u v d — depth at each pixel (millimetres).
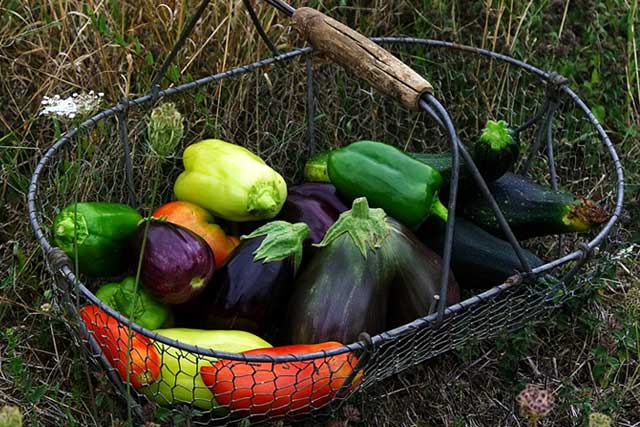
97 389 1610
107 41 2121
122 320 1425
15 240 1904
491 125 1827
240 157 1810
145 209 1947
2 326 1822
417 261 1657
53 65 2062
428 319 1496
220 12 2172
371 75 1570
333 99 2225
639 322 1861
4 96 2064
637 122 2354
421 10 2375
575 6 2363
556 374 1835
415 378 1793
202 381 1531
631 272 2027
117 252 1683
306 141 2186
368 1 2391
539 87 2260
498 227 1868
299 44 2225
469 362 1776
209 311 1659
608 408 1688
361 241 1620
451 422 1740
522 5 2352
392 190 1760
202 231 1794
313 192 1857
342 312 1590
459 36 2299
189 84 1920
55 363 1768
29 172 2031
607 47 2352
